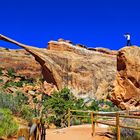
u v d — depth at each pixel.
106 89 55.03
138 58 27.62
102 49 67.12
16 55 75.88
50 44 60.47
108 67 60.62
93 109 25.00
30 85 39.19
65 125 18.25
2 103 13.80
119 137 10.82
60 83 48.94
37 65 74.50
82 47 66.25
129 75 27.14
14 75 50.84
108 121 15.78
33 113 16.42
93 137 12.56
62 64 54.78
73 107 20.02
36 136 6.45
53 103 19.80
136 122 13.18
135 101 26.53
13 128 10.20
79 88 53.69
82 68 56.97
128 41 28.95
